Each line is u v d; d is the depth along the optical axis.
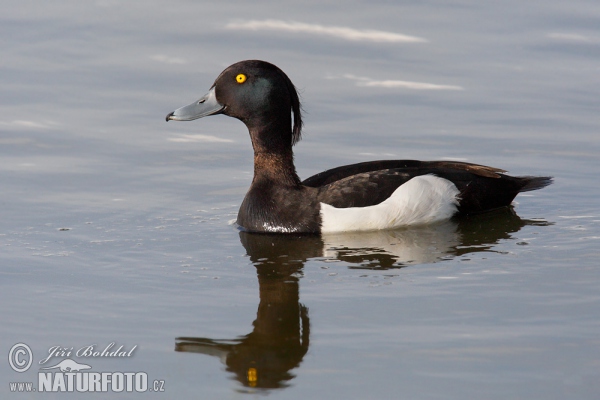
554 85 16.69
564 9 19.09
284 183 12.25
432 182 12.15
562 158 14.41
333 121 15.77
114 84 16.64
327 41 18.09
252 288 10.01
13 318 9.20
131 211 12.67
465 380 7.85
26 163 14.21
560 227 11.96
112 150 14.80
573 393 7.61
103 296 9.79
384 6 19.44
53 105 16.03
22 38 18.00
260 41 18.00
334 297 9.68
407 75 17.09
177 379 8.06
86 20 18.77
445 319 9.05
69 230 11.89
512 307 9.30
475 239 11.56
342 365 8.17
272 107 12.15
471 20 18.88
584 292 9.67
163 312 9.38
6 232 11.75
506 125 15.55
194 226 12.21
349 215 11.87
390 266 10.62
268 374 8.09
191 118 12.40
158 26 18.56
